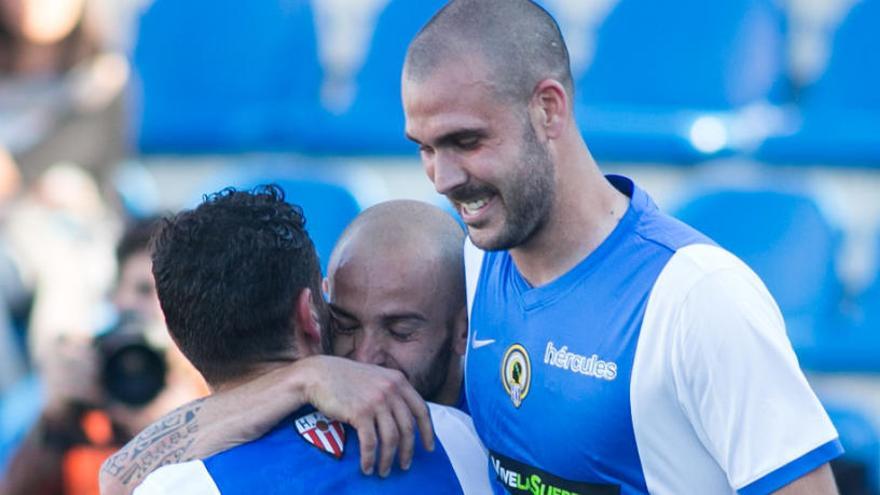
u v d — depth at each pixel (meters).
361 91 22.64
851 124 21.66
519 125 8.08
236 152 22.27
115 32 23.41
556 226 8.48
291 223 8.70
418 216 9.54
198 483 8.24
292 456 8.38
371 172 21.77
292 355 8.77
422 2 22.80
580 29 23.58
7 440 15.98
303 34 23.09
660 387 8.07
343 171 21.75
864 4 22.61
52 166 20.59
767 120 22.30
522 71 8.05
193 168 22.31
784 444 7.77
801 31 23.38
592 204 8.51
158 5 23.47
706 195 20.17
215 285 8.48
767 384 7.79
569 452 8.50
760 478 7.79
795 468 7.76
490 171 8.07
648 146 21.31
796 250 19.95
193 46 23.31
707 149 21.30
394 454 8.45
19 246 18.02
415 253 9.34
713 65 22.56
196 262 8.53
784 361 7.84
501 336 9.01
